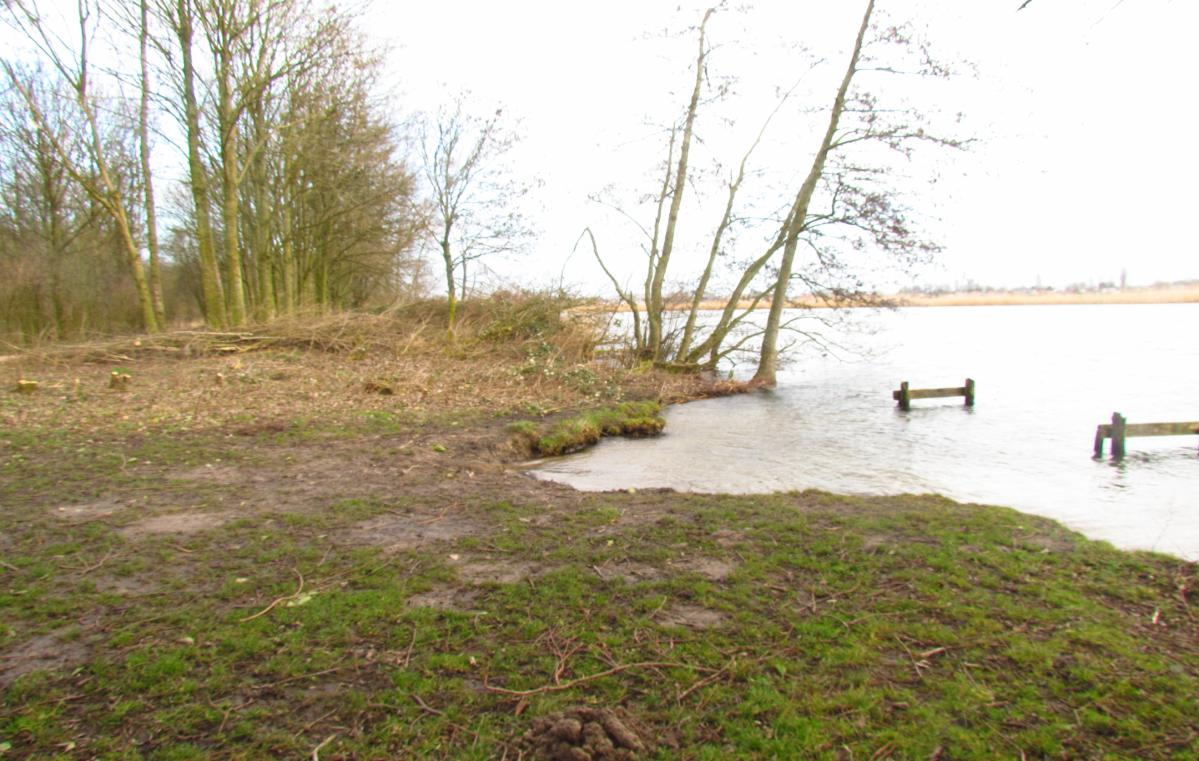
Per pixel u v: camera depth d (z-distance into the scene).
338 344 20.22
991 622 4.38
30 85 23.59
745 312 22.55
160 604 4.78
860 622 4.42
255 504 7.22
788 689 3.70
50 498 7.34
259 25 21.41
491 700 3.64
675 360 23.02
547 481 8.98
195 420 11.66
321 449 9.99
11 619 4.57
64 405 12.55
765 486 9.41
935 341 40.62
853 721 3.45
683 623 4.47
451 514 6.95
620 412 14.78
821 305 21.61
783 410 17.30
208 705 3.61
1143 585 4.96
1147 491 9.27
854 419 15.89
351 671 3.92
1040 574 5.16
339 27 21.14
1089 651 4.04
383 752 3.25
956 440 13.16
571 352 21.97
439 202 23.08
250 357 18.56
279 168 25.08
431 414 13.09
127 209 30.31
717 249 22.44
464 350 20.80
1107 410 16.89
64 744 3.30
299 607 4.71
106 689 3.75
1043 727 3.38
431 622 4.49
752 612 4.61
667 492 8.21
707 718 3.49
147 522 6.58
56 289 27.14
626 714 3.48
